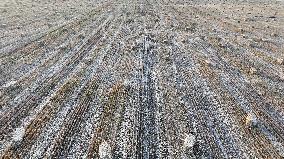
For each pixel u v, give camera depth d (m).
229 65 23.58
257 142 14.93
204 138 15.04
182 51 26.17
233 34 31.84
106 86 19.66
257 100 18.64
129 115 16.59
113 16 38.06
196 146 14.45
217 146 14.54
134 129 15.48
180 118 16.52
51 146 14.19
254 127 15.96
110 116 16.47
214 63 23.78
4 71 21.70
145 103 17.78
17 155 13.61
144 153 13.90
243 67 23.27
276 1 53.88
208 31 32.56
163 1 50.94
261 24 36.59
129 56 24.55
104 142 14.41
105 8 43.03
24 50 25.67
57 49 26.03
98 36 29.67
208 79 21.11
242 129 15.84
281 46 28.48
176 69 22.48
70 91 19.00
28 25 33.53
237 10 44.78
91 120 16.11
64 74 21.27
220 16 40.31
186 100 18.30
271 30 34.03
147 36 29.88
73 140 14.61
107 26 33.31
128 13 39.91
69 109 17.08
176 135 15.16
